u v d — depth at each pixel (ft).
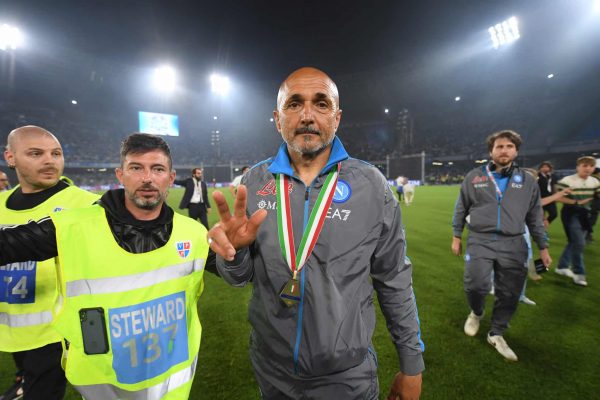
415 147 133.18
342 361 3.50
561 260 14.19
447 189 78.48
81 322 3.77
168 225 4.32
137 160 3.94
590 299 11.50
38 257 3.89
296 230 3.79
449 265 15.71
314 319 3.51
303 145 3.86
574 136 109.29
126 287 3.92
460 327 9.58
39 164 5.74
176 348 4.22
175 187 98.27
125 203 4.17
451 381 7.16
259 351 4.01
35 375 5.31
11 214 5.74
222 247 3.19
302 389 3.70
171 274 4.22
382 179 3.96
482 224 8.37
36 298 5.34
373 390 3.88
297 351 3.58
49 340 5.37
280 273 3.69
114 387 3.86
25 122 110.63
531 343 8.68
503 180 8.39
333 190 3.83
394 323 3.95
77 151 119.14
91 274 3.82
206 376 7.40
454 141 128.88
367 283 3.80
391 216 3.86
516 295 8.13
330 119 3.92
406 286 3.95
